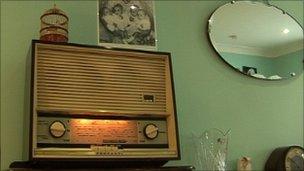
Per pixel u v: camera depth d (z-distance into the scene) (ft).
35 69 3.48
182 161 4.89
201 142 5.00
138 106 3.84
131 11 4.84
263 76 5.77
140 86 3.92
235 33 5.80
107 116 3.66
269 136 5.56
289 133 5.73
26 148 3.64
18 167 3.23
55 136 3.36
